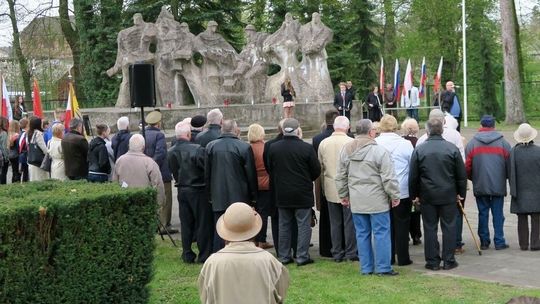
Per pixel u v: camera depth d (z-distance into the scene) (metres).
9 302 6.36
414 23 53.97
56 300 6.70
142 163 10.53
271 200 10.34
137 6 41.59
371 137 9.45
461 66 50.72
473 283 8.77
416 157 9.52
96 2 43.25
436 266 9.65
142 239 7.48
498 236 10.85
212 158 10.01
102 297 7.12
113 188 7.54
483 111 44.22
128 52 30.61
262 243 11.20
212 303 5.13
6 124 17.12
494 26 49.47
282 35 32.12
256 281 5.09
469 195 15.87
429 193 9.46
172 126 28.53
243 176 10.03
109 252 7.14
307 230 10.08
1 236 6.23
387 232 9.35
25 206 6.43
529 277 9.08
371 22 45.34
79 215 6.84
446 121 11.04
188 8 41.72
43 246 6.59
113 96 43.44
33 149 14.95
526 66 55.50
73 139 12.33
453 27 49.72
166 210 12.83
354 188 9.35
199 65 32.69
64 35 46.12
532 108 42.16
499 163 10.65
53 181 8.37
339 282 9.00
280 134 10.18
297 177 9.90
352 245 10.34
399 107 35.53
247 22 48.66
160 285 9.16
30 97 45.75
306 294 8.44
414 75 53.50
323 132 10.93
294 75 31.61
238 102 31.70
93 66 43.78
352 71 44.84
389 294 8.33
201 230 10.39
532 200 10.49
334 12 44.81
